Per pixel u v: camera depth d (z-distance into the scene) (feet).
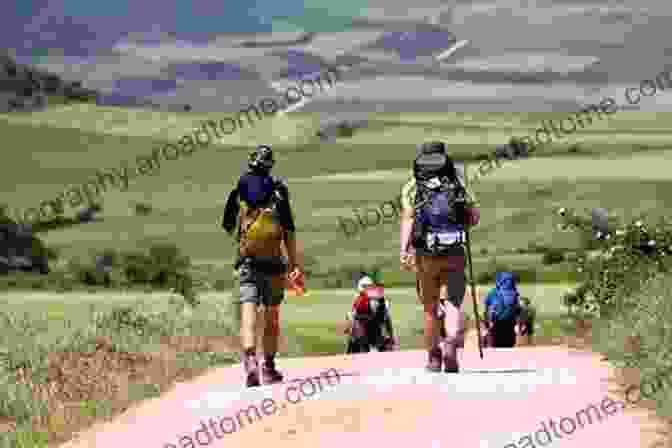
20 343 112.06
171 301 173.68
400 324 321.52
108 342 122.11
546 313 332.39
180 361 128.16
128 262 588.50
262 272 106.63
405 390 90.53
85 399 99.50
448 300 105.09
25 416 93.56
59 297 342.64
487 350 139.03
